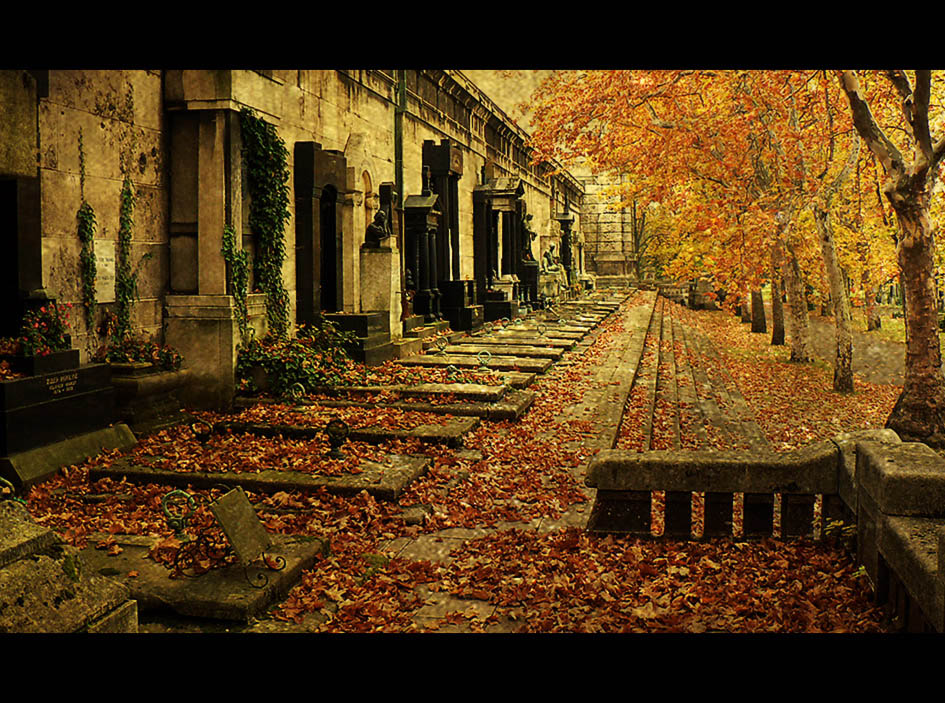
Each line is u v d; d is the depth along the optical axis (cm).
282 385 1371
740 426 1611
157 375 1211
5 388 906
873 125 1361
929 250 1368
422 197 2412
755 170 2155
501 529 793
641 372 2086
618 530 752
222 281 1345
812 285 3222
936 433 1366
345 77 1906
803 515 727
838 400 1967
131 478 942
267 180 1444
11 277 1032
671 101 1991
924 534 525
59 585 383
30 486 904
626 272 7306
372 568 686
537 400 1495
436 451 1077
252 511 645
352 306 1941
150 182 1308
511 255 3553
